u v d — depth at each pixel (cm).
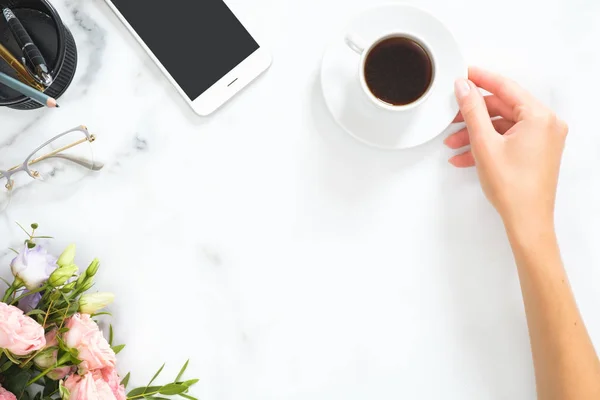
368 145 74
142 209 75
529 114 68
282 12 74
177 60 73
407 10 69
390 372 77
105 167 75
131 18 72
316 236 76
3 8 69
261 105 75
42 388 74
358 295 77
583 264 76
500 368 76
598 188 76
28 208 75
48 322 61
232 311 76
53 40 70
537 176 67
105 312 72
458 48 69
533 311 67
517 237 67
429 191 76
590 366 65
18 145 75
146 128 75
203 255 76
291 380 77
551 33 75
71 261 62
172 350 76
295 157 75
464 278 76
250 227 76
